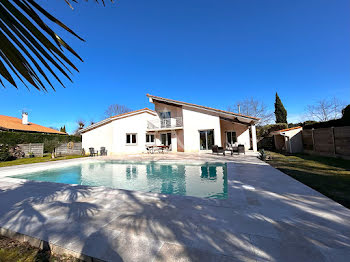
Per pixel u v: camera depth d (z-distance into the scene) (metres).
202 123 15.00
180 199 3.57
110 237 2.20
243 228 2.33
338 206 3.00
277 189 4.05
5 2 0.85
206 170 8.34
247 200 3.38
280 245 1.93
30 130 20.55
